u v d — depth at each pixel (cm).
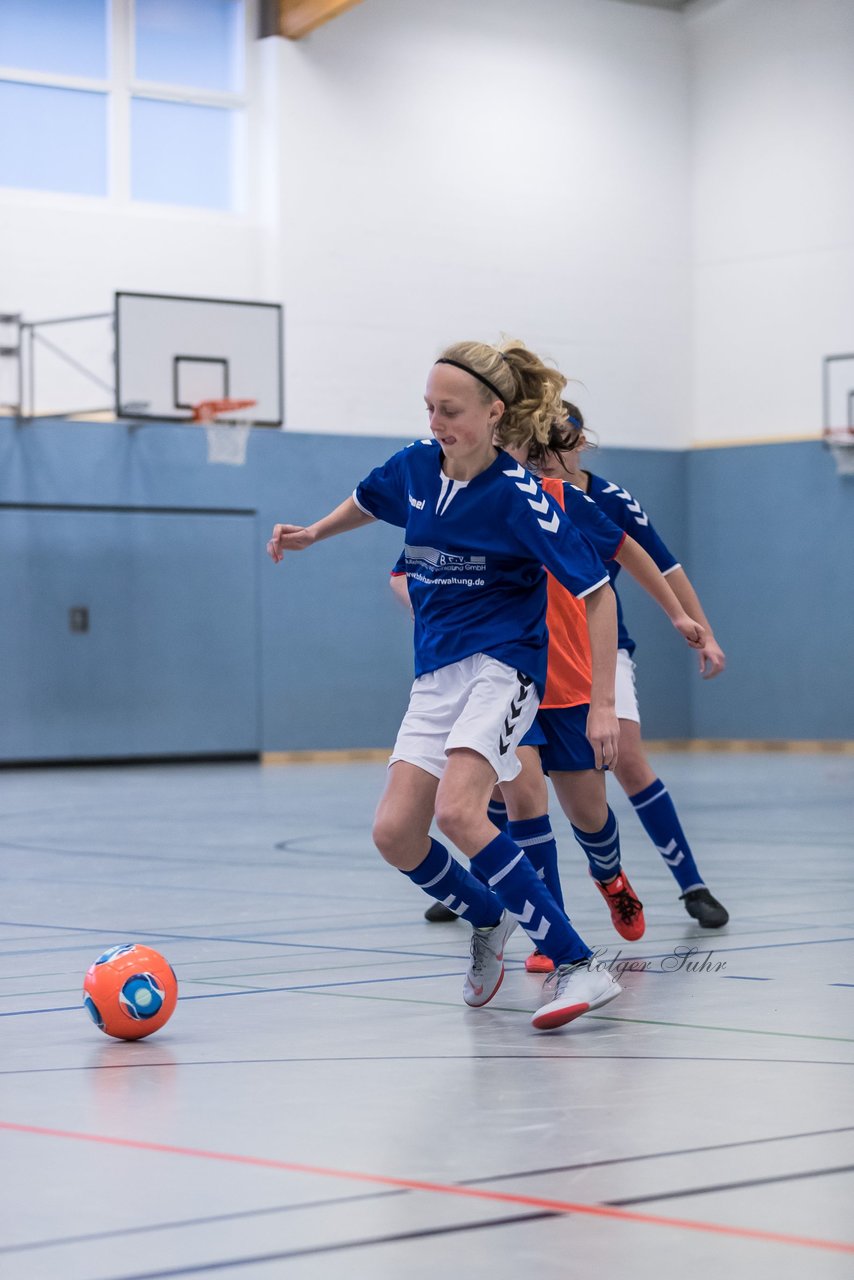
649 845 918
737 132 2169
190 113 1892
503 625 419
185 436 1881
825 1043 380
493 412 409
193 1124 309
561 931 407
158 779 1633
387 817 418
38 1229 243
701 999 444
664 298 2195
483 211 2055
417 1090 336
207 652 1908
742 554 2167
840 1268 222
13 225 1786
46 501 1808
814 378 2116
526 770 501
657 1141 291
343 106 1955
